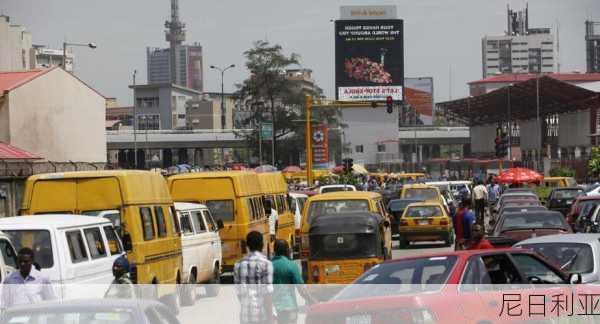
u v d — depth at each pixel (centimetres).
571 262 2028
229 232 3450
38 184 2512
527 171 8444
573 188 6244
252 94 14188
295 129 14112
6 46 12750
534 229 3169
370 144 18162
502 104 15862
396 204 5738
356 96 14775
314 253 2695
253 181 3794
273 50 14250
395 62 14788
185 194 3481
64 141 7969
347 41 14800
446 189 7325
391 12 15338
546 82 13238
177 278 2750
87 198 2494
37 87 7662
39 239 2016
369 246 2673
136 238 2447
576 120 14225
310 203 3459
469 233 3284
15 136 7438
